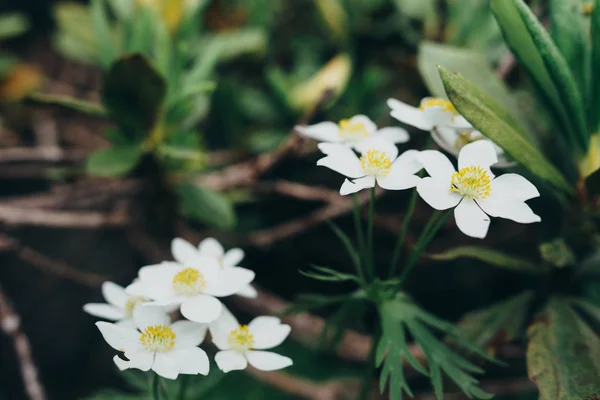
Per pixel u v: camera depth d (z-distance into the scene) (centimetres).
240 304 39
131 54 31
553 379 27
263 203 46
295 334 40
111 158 35
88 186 41
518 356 34
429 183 24
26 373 34
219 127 48
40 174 46
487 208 24
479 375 37
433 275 47
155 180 37
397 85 44
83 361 53
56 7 45
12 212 38
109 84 33
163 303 25
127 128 36
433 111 27
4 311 34
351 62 43
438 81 32
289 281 47
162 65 35
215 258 26
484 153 25
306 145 40
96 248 53
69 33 45
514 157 27
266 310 38
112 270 53
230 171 41
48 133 47
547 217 33
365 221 45
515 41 28
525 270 31
